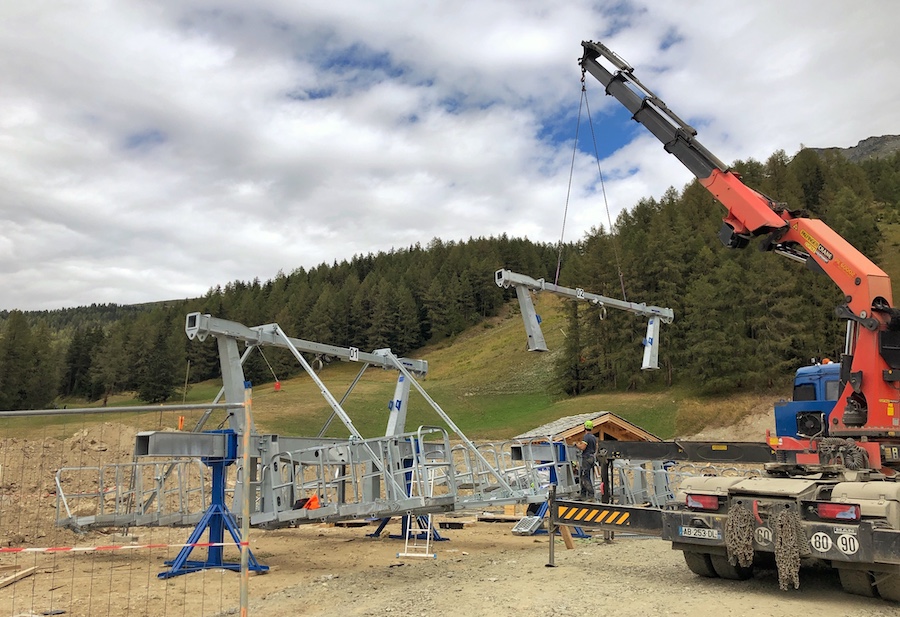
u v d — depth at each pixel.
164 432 10.09
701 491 8.35
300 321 132.38
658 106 13.90
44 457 20.38
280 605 8.30
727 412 52.34
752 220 12.05
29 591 9.63
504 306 152.25
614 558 10.63
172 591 9.57
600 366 69.50
